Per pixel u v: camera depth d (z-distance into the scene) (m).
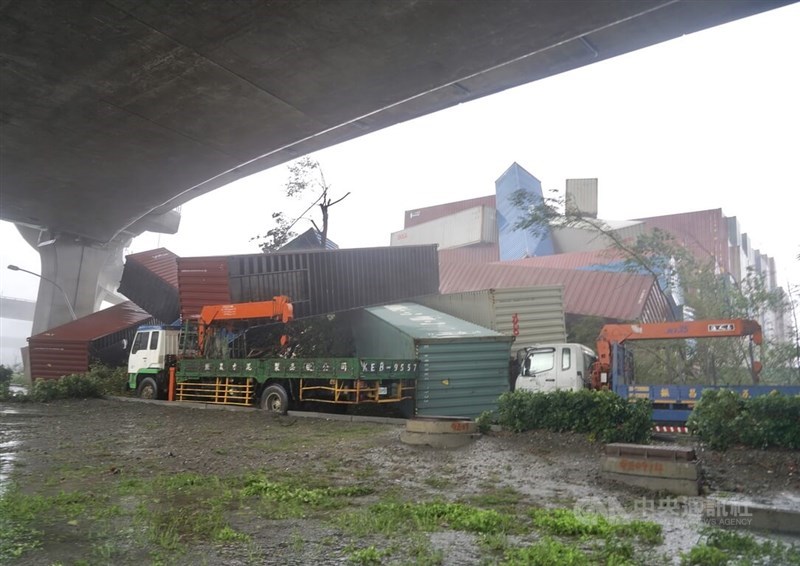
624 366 15.59
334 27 17.77
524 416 11.62
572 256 33.44
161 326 22.11
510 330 20.39
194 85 21.92
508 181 44.38
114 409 19.14
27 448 11.66
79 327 31.08
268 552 5.23
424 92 22.39
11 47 19.69
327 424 14.70
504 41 18.59
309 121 25.22
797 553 5.21
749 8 16.91
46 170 31.91
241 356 19.89
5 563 4.83
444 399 15.82
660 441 11.09
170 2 16.91
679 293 25.31
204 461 10.10
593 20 17.42
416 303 23.03
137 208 39.69
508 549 5.27
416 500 7.46
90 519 6.25
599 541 5.64
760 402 9.32
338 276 22.28
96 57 20.17
